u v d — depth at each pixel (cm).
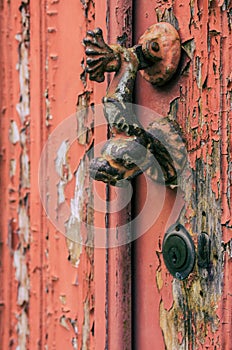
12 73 133
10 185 134
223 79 88
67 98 119
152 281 98
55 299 123
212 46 89
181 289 94
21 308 132
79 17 115
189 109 91
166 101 94
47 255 125
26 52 129
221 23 88
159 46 91
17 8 131
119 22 101
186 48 91
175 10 93
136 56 88
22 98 131
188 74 91
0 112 136
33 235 129
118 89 84
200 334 91
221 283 88
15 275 134
